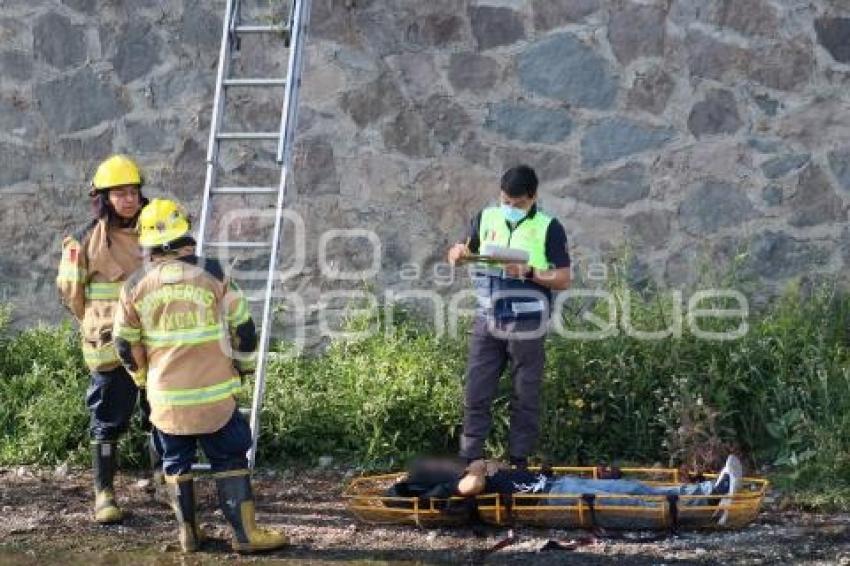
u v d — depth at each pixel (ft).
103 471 34.40
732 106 40.81
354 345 41.57
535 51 41.29
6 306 43.39
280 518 34.53
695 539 32.24
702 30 40.68
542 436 37.73
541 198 41.60
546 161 41.50
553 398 37.88
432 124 41.78
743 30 40.57
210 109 42.52
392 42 41.70
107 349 33.76
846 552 31.22
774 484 35.78
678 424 37.11
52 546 32.48
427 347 40.65
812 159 40.68
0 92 43.09
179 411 31.09
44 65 42.93
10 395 40.45
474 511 33.27
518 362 34.45
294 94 38.78
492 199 41.75
